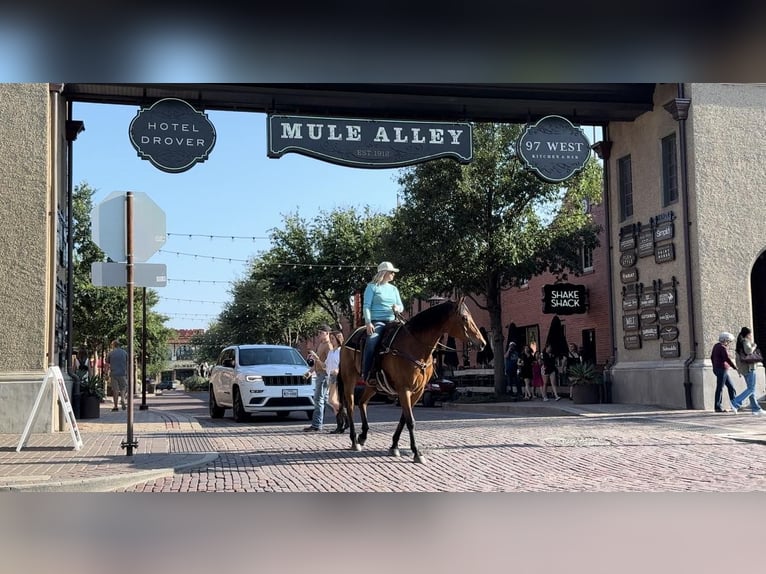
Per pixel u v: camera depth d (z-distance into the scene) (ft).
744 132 63.21
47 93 49.88
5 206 49.01
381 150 58.39
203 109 57.41
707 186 62.18
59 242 53.16
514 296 120.67
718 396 58.29
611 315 72.84
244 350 67.82
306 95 57.98
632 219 70.38
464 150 59.62
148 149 54.85
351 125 58.03
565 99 63.72
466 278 85.76
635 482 27.81
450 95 60.03
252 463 34.22
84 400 62.90
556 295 90.99
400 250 88.53
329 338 51.90
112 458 34.76
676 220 63.93
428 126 59.11
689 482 27.76
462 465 32.55
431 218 84.89
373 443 41.93
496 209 86.33
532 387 86.84
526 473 30.12
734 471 30.17
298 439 45.34
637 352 69.00
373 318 36.99
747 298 62.23
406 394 34.01
